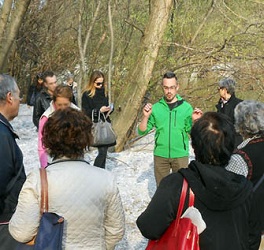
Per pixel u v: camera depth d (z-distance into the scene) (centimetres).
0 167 289
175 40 1205
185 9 1234
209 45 1190
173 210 240
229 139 248
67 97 443
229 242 242
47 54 1925
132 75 992
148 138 1084
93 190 252
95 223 252
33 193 246
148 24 974
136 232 552
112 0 1295
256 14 1204
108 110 684
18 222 245
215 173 238
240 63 1143
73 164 256
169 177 247
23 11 1052
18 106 327
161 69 1145
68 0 1864
